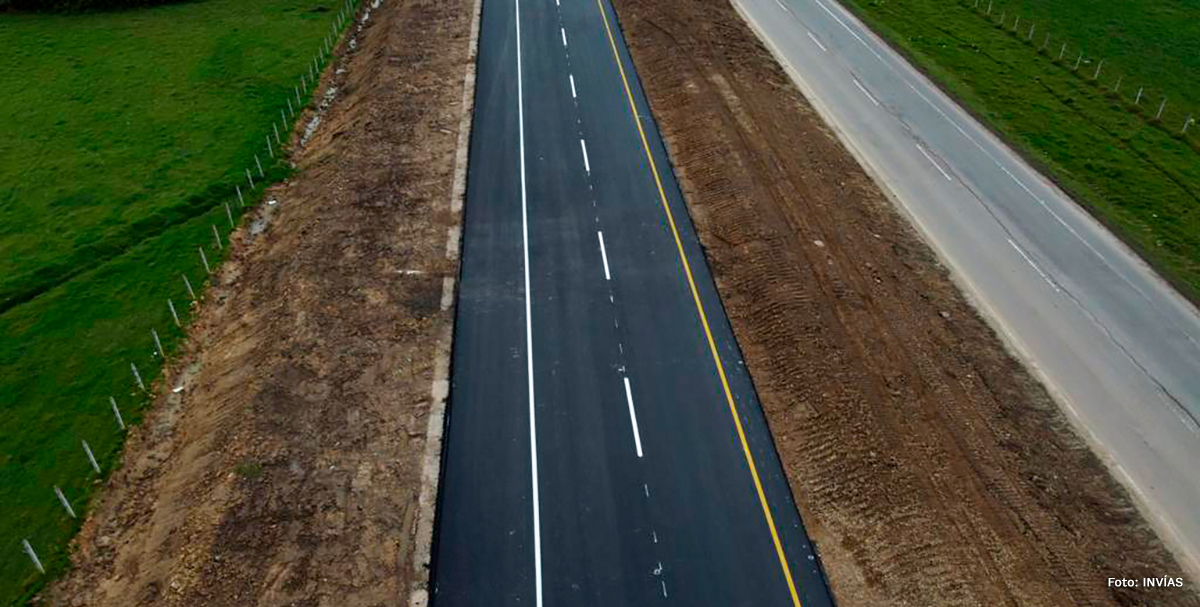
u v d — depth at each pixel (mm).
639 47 41281
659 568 18375
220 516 18812
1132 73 42281
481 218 29469
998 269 28234
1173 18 47844
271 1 49750
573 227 29109
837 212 30250
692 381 23141
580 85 37906
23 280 26812
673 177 31984
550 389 22828
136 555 18750
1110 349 25031
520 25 43156
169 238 29312
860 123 36688
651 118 35719
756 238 28359
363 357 23562
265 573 17922
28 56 42375
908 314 25719
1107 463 21281
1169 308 26797
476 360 23703
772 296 25828
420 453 20953
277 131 36156
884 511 19609
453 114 35469
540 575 18219
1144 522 19781
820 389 22703
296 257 27312
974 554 18734
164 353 24531
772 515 19562
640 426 21766
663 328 24938
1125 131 37469
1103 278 28031
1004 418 22312
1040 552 18859
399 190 30688
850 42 44031
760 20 45812
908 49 43469
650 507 19703
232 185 32500
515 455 20953
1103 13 48375
